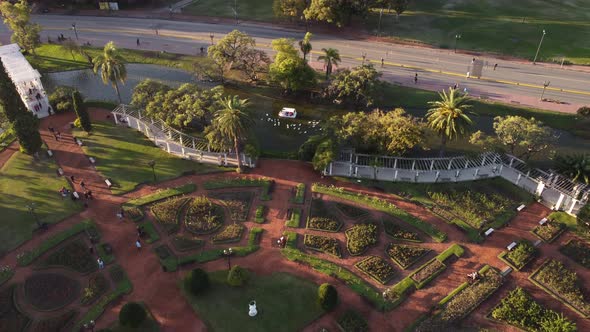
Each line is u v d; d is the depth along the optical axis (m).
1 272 63.19
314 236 69.00
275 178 81.12
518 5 157.00
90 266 64.12
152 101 89.75
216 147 80.62
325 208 74.12
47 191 77.44
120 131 93.38
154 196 76.00
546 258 66.19
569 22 143.00
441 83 111.88
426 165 83.25
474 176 80.69
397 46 130.75
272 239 68.94
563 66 118.94
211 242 68.19
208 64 114.75
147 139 91.00
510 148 87.25
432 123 78.75
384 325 57.16
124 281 62.03
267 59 111.19
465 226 71.06
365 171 82.12
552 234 69.75
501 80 112.88
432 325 56.06
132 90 110.50
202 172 82.00
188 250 66.62
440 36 136.62
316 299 59.78
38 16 149.62
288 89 109.69
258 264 65.00
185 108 85.81
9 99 78.56
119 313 56.22
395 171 80.81
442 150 82.62
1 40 133.50
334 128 83.19
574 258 66.12
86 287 61.34
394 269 64.50
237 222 71.81
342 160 83.62
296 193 77.31
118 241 68.06
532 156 87.12
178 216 72.25
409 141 77.56
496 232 70.50
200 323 57.12
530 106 102.44
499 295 61.00
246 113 76.44
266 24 145.12
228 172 82.38
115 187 78.25
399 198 76.62
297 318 57.69
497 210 73.75
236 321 57.28
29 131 81.00
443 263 65.19
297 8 134.88
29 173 81.62
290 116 100.25
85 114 89.81
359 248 67.06
